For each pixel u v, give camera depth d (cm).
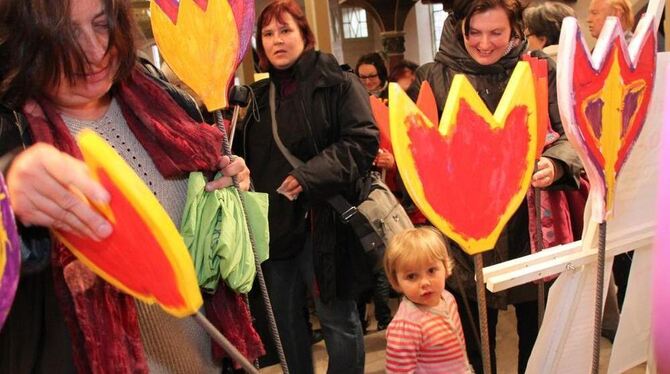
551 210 141
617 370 101
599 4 202
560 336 94
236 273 90
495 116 80
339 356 173
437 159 76
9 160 63
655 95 90
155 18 91
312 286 173
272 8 161
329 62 160
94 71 74
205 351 94
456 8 145
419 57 802
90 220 58
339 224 162
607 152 82
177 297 62
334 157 152
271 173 165
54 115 75
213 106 95
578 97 77
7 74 71
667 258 42
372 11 576
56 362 75
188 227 88
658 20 85
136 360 77
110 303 75
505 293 146
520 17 142
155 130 86
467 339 155
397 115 74
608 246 92
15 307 74
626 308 99
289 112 162
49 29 69
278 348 98
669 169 43
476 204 79
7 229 53
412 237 126
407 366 124
